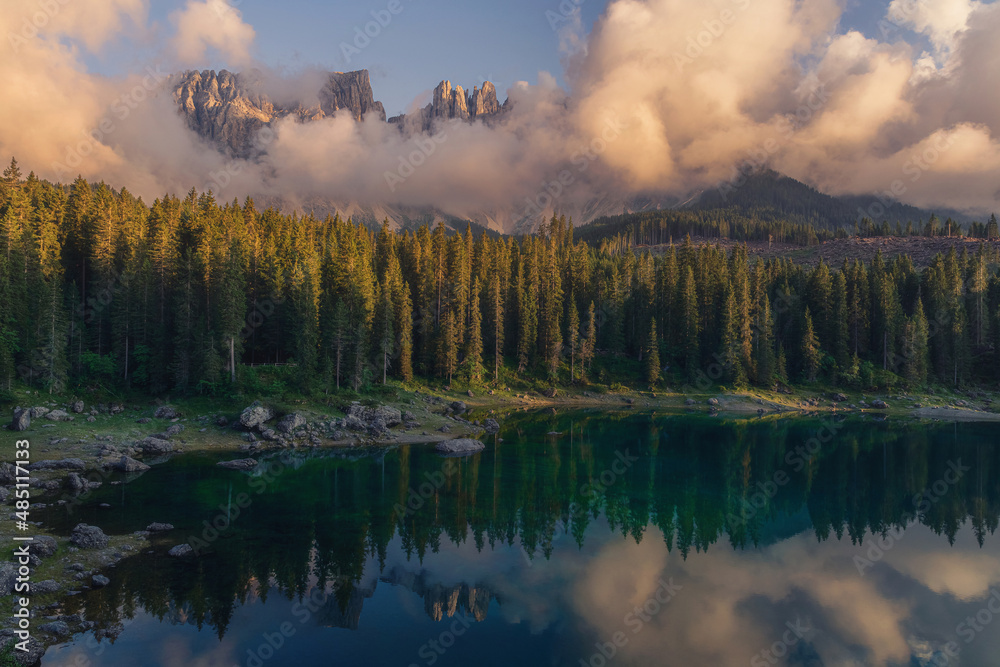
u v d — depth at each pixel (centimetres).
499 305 11775
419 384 10538
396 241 13625
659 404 11094
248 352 8612
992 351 12238
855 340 12056
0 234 6738
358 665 2073
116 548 3022
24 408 5553
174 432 5966
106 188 10300
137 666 1978
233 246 8300
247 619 2394
